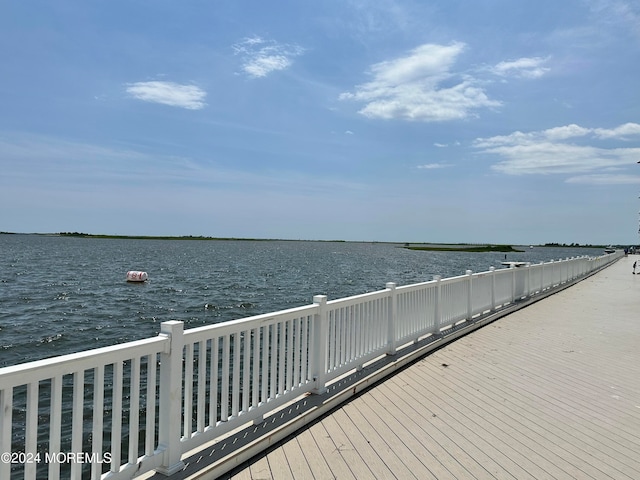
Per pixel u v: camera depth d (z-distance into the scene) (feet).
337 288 103.04
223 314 63.72
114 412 9.74
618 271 98.27
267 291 93.40
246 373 13.44
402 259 300.61
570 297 52.54
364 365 21.02
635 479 11.54
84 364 8.99
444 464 12.30
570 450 13.26
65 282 105.19
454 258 344.08
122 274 128.77
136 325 54.80
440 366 22.49
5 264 164.55
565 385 19.61
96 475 9.30
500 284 41.09
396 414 15.98
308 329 16.98
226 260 223.10
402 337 24.09
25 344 44.91
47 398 29.09
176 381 11.04
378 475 11.65
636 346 27.30
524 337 29.68
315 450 13.07
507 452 13.08
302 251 429.38
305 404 15.87
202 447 12.32
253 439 12.92
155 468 10.59
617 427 15.03
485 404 17.11
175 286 99.91
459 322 32.53
